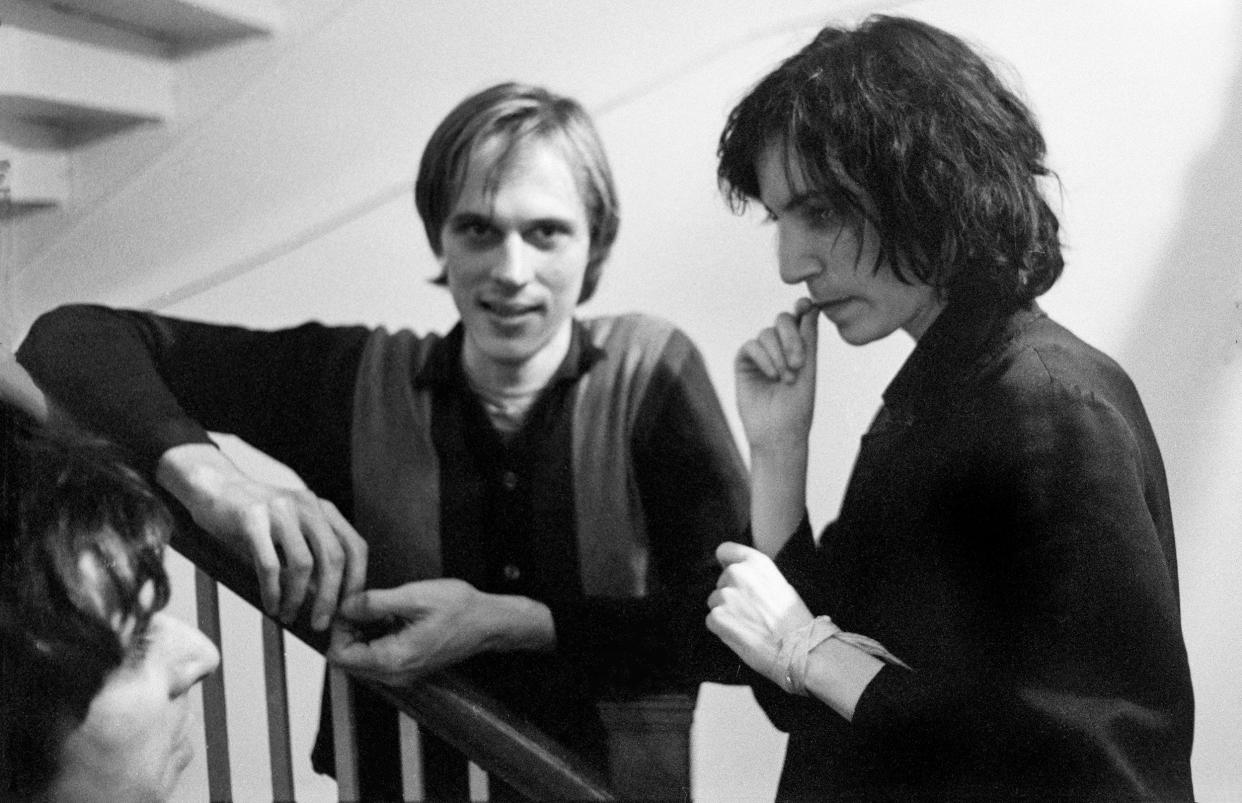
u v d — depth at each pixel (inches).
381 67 94.8
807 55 88.6
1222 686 93.5
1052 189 90.8
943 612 86.4
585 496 95.0
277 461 96.7
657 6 91.0
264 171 97.0
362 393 96.6
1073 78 89.7
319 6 95.3
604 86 92.7
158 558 80.0
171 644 82.4
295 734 100.5
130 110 96.1
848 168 87.6
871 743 87.4
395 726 99.4
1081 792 82.2
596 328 94.6
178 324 97.9
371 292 96.7
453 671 96.2
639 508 94.4
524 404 95.2
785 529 91.6
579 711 96.0
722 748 94.2
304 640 96.6
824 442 90.7
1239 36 87.9
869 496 89.2
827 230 89.0
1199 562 92.7
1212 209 89.2
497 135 93.6
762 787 93.7
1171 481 91.8
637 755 95.0
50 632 76.9
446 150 94.3
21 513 77.2
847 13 89.7
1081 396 84.3
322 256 96.6
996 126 87.3
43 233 99.6
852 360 90.0
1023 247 86.9
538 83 93.7
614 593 95.0
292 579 95.7
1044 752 82.8
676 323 93.4
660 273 93.2
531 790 94.9
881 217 87.7
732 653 93.1
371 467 96.4
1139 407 88.7
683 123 92.0
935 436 86.9
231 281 98.1
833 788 89.7
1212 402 90.5
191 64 97.4
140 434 95.6
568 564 95.4
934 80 87.0
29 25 92.3
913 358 88.3
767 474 92.0
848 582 90.0
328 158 96.0
